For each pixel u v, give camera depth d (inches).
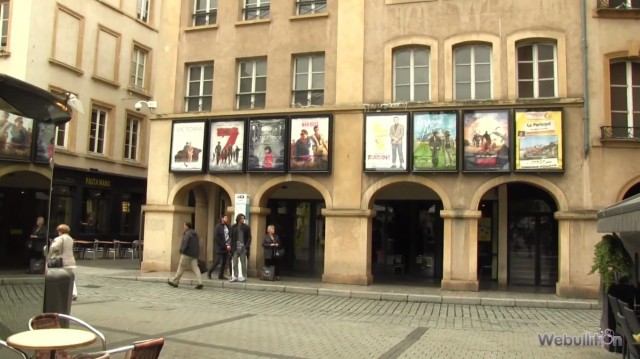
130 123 1129.4
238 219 644.1
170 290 572.7
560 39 609.6
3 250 234.7
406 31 656.4
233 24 739.4
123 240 1099.3
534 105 602.5
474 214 605.3
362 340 340.5
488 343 339.0
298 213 802.2
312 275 751.7
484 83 636.1
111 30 1068.5
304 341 332.5
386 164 637.9
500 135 606.9
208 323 385.1
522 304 530.3
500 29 626.8
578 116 595.8
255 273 685.3
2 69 900.6
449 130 622.8
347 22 678.5
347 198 653.3
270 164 686.5
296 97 705.6
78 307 434.6
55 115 256.4
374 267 762.2
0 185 233.1
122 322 376.2
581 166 588.1
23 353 195.0
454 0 643.5
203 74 760.3
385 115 644.1
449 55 637.9
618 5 618.2
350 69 669.3
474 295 563.2
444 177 623.5
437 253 740.0
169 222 733.3
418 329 387.9
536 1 620.4
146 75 1173.7
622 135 594.9
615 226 261.0
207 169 718.5
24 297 242.5
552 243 686.5
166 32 773.9
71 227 984.9
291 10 713.0
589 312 494.6
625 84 609.3
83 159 1002.7
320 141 666.2
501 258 694.5
